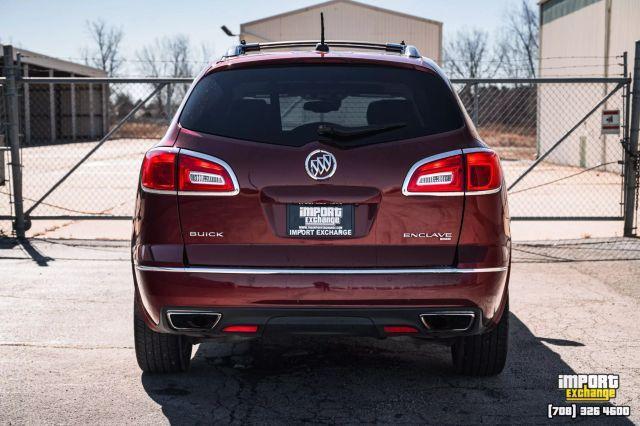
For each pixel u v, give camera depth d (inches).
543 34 984.9
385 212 120.0
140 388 139.9
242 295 118.8
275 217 120.2
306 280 118.2
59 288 227.0
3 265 264.7
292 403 132.5
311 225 119.8
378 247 120.0
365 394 137.3
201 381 144.4
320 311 118.7
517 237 338.6
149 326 129.0
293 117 127.8
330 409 129.4
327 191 119.6
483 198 122.2
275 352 164.6
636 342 171.5
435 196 120.6
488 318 124.0
